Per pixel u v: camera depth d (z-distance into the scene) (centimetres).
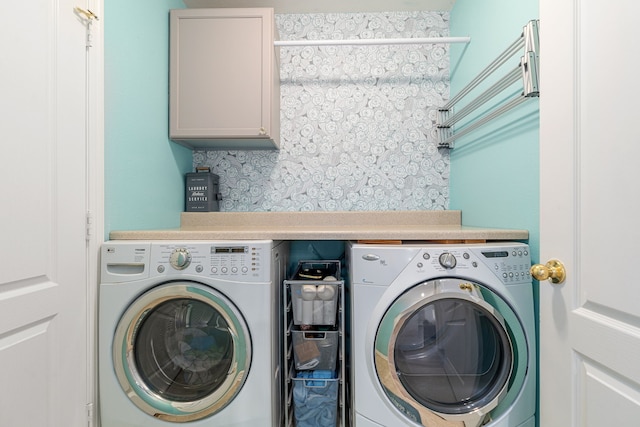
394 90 194
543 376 90
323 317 133
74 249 103
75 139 103
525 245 114
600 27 71
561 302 84
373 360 110
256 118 160
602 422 72
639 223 63
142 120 139
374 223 184
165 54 159
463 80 174
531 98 116
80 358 105
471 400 111
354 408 113
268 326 114
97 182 112
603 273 71
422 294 107
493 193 144
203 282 113
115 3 120
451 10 192
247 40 160
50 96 93
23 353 86
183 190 183
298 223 185
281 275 145
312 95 195
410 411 107
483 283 108
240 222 184
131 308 112
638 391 64
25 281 87
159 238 119
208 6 187
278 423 133
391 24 194
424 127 194
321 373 134
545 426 89
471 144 166
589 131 75
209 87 160
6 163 81
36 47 89
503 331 108
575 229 79
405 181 194
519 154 124
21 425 85
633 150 64
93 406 110
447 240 123
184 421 113
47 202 93
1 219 80
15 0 83
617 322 69
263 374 113
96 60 110
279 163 196
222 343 122
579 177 78
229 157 196
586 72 75
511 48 115
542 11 89
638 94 63
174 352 122
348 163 195
